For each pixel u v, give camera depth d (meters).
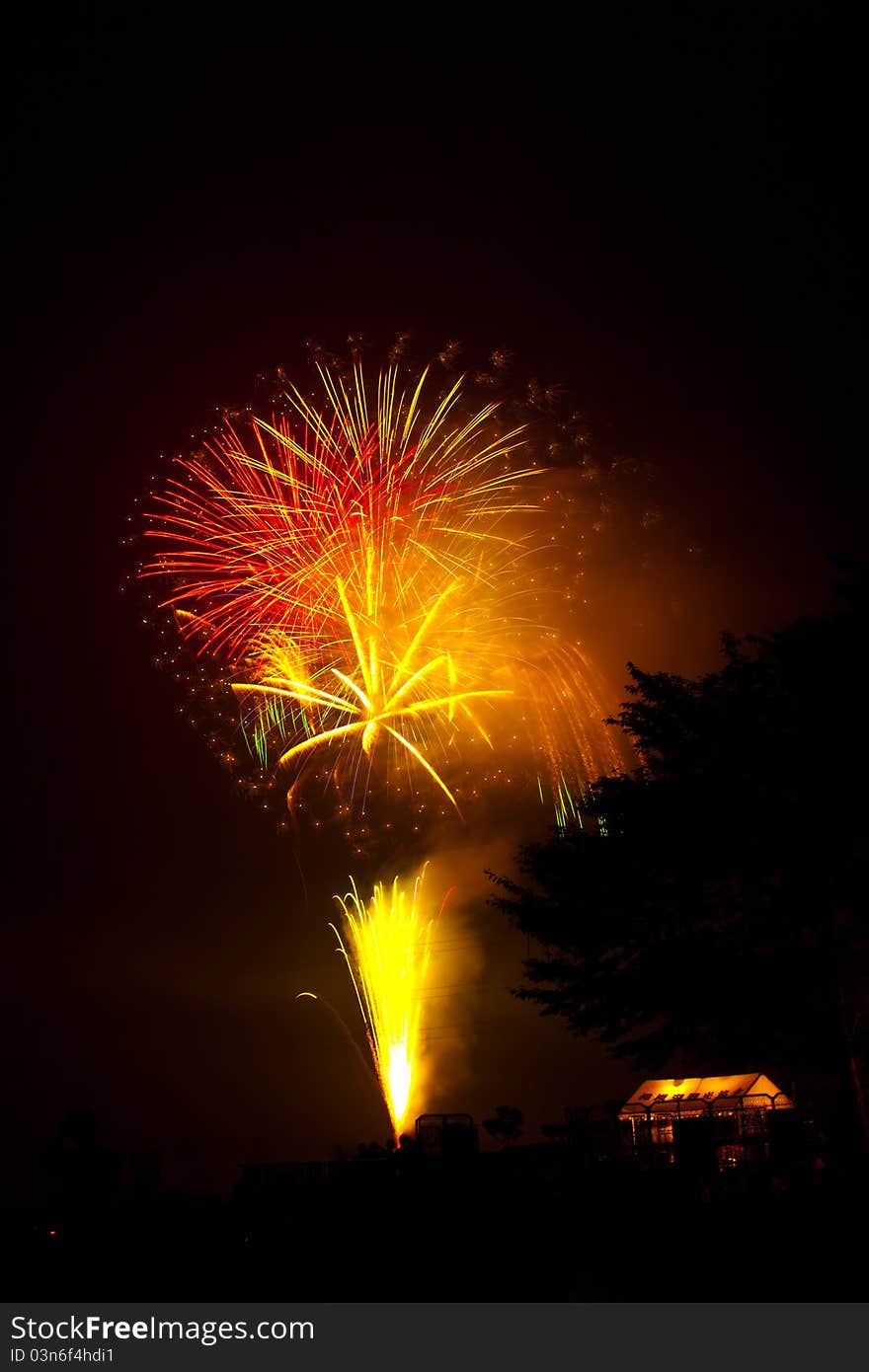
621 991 23.39
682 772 24.11
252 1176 23.08
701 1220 18.48
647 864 23.66
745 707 23.81
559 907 24.39
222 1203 22.11
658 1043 23.58
